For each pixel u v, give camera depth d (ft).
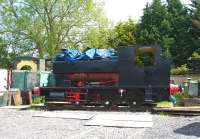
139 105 69.21
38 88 75.36
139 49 70.23
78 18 136.56
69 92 73.56
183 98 77.30
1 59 139.85
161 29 181.68
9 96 80.79
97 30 139.03
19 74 90.12
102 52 74.69
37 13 134.82
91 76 74.02
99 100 71.72
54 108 70.18
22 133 43.09
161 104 69.15
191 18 175.73
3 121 53.21
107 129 46.01
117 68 71.82
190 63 168.04
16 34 136.15
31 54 138.21
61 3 134.72
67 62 75.87
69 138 40.06
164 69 68.64
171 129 45.68
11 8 135.64
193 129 45.29
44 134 42.45
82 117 56.59
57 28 134.82
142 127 47.39
